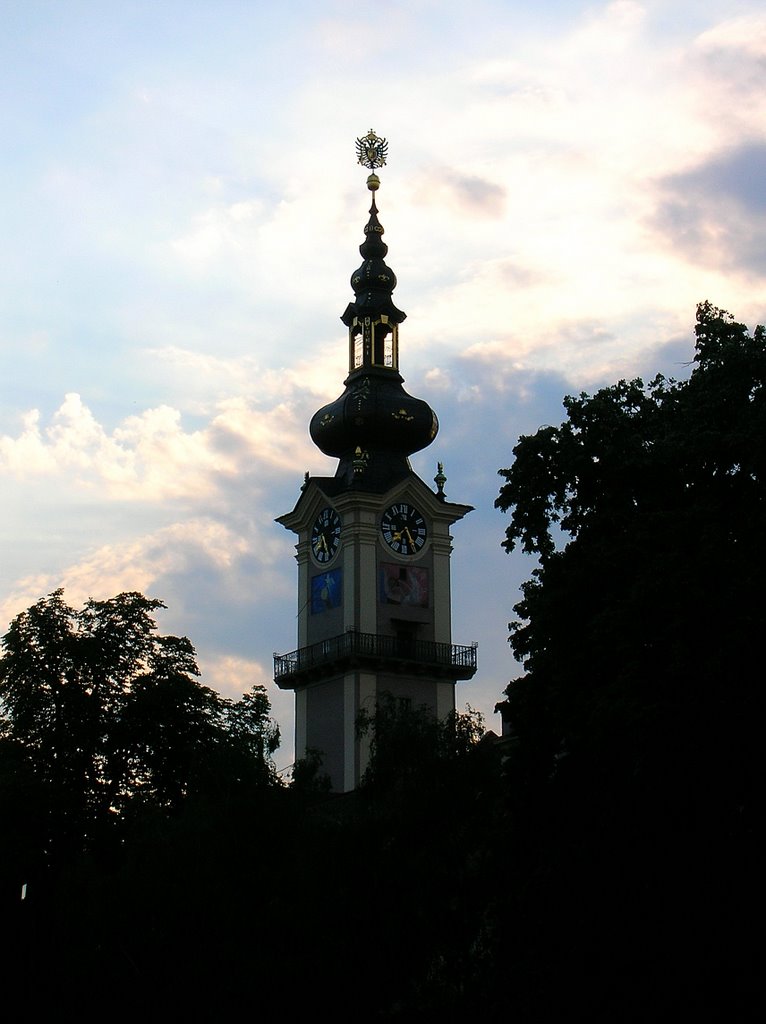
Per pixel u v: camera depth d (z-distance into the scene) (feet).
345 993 217.15
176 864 233.35
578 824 190.70
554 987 183.42
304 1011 217.15
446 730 237.66
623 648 184.55
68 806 291.99
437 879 219.00
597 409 212.43
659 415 213.66
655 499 204.44
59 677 310.04
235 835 232.53
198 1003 228.43
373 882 219.20
